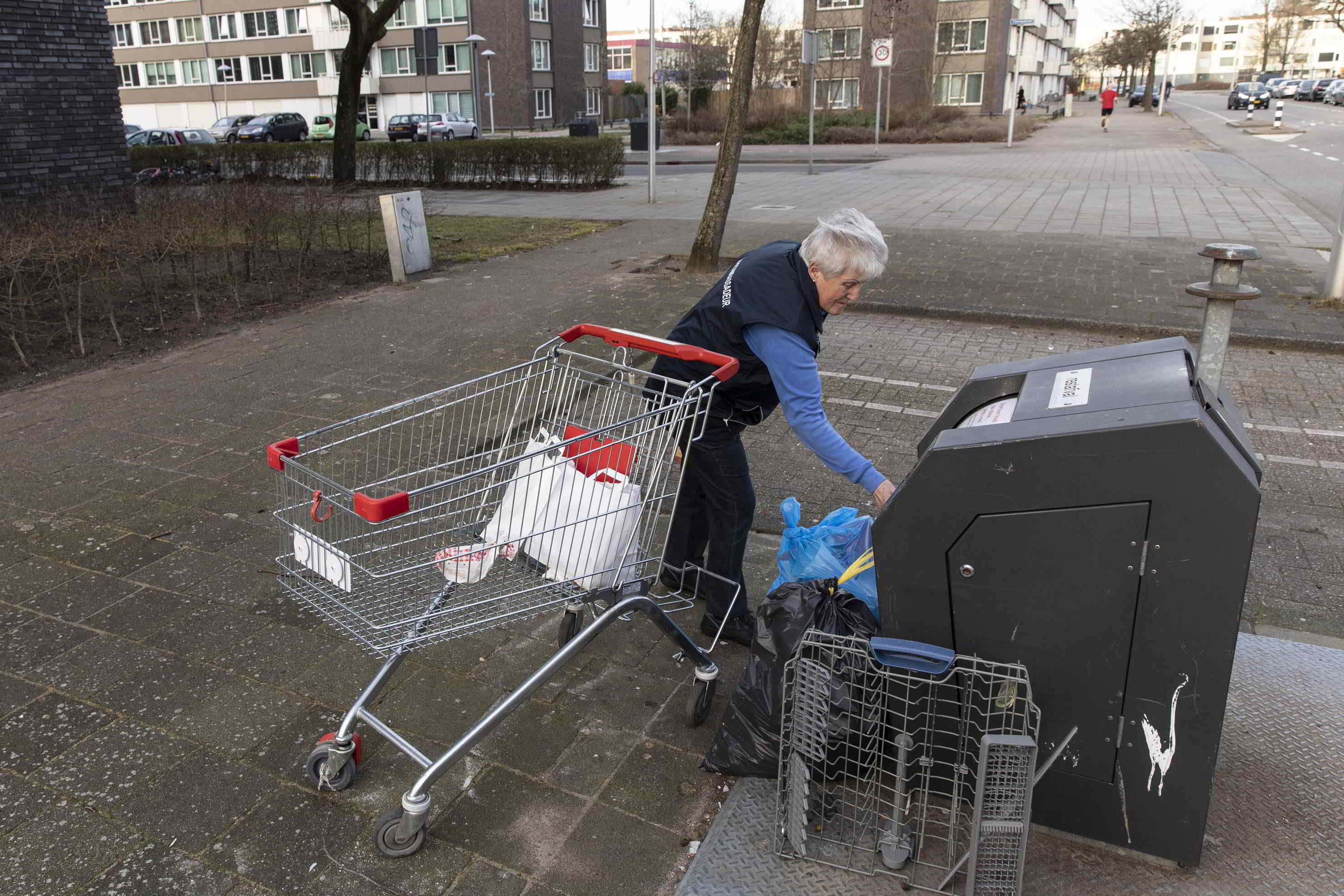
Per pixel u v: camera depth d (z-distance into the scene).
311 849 2.47
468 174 19.66
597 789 2.70
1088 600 2.22
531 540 2.67
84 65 10.76
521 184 19.34
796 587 2.71
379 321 8.18
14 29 10.02
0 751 2.84
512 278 9.97
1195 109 59.34
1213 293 3.70
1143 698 2.25
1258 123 37.50
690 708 2.95
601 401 3.17
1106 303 8.18
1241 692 3.05
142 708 3.05
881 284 9.06
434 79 58.31
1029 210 14.20
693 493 3.41
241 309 8.64
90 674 3.22
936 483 2.27
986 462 2.21
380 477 4.43
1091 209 14.20
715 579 3.34
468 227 13.55
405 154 19.92
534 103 58.38
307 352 7.21
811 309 2.75
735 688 2.76
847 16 46.91
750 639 3.40
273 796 2.66
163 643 3.41
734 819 2.55
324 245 10.53
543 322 8.04
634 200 16.77
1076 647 2.27
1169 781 2.29
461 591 2.62
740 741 2.69
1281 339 6.98
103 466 5.02
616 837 2.53
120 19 65.44
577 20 61.50
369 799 2.66
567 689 3.17
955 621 2.37
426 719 3.00
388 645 2.46
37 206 9.38
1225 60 121.81
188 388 6.35
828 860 2.40
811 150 21.03
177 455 5.16
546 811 2.62
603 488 2.67
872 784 2.60
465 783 2.72
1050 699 2.35
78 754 2.83
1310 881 2.31
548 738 2.92
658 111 45.12
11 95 10.05
